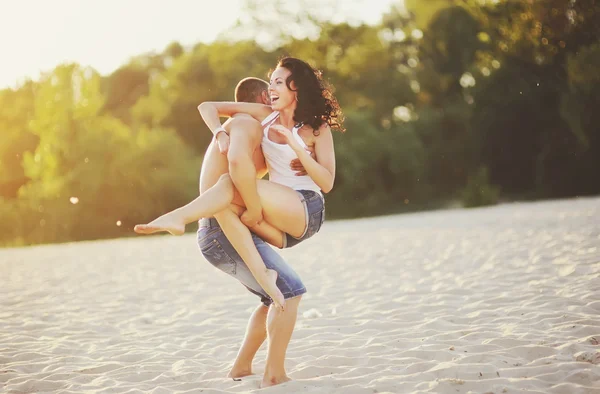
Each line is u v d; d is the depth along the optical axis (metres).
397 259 13.79
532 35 49.56
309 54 57.16
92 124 44.00
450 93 55.34
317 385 5.18
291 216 5.16
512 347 5.80
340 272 12.52
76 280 14.41
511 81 49.47
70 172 41.91
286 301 5.27
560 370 5.10
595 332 6.15
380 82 55.72
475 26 52.97
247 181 5.02
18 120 49.72
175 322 8.80
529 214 25.25
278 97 5.37
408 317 7.68
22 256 24.84
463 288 9.13
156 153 43.91
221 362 6.41
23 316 9.79
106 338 7.94
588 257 10.52
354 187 48.62
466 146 50.69
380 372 5.45
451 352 5.89
